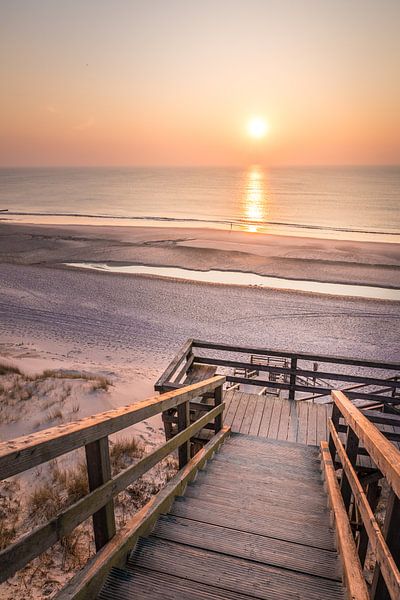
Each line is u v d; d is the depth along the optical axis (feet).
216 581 7.27
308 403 21.50
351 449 10.27
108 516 7.04
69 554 11.71
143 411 8.18
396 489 4.71
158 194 422.00
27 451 4.55
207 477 13.00
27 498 14.71
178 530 8.95
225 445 16.81
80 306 78.59
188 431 12.27
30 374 33.47
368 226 209.26
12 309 75.82
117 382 35.88
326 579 7.73
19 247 135.64
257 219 234.79
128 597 6.49
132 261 118.01
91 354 56.08
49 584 10.66
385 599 5.41
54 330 66.13
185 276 104.37
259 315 75.41
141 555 7.67
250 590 7.14
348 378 20.13
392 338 66.08
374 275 104.78
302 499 11.71
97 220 224.12
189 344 20.25
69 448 5.41
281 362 55.62
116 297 84.53
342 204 323.16
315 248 135.33
